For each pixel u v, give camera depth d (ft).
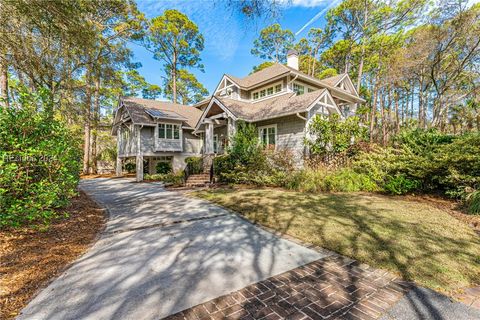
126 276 10.24
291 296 8.63
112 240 14.84
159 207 24.53
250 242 14.26
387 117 92.99
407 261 11.03
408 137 32.04
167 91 108.06
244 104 50.19
